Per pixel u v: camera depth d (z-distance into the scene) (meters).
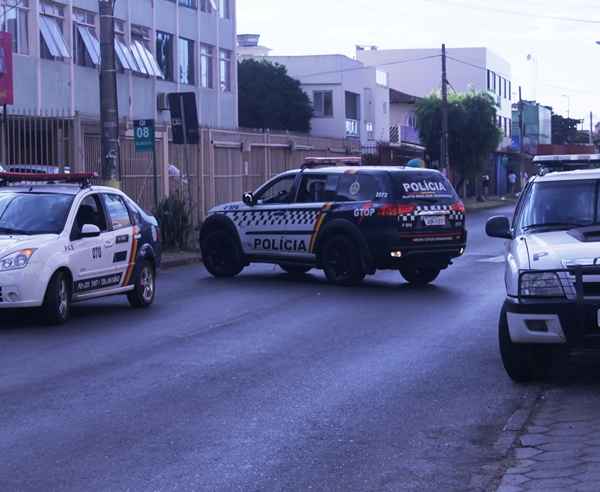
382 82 73.25
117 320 15.07
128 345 12.84
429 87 93.50
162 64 44.38
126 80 40.72
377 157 50.94
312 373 11.09
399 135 71.69
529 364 10.30
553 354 11.86
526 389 10.25
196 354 12.23
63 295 14.43
